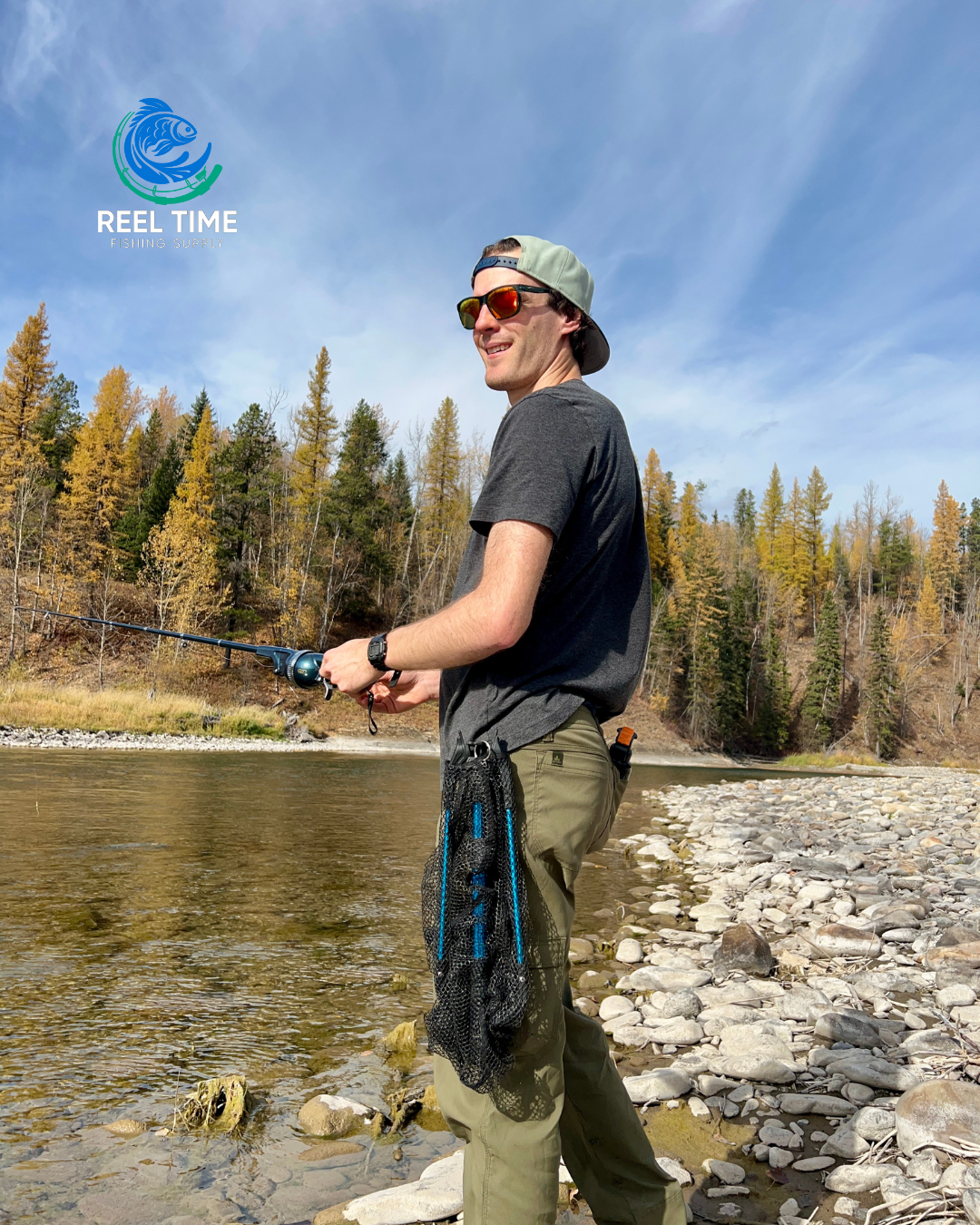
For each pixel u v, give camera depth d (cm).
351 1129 199
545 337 138
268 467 4816
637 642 129
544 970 112
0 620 3766
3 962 311
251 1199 166
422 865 564
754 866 603
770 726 6259
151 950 336
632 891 523
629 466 130
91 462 4534
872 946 369
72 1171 173
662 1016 286
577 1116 139
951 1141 177
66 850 550
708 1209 166
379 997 294
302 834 688
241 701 3559
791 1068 233
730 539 8862
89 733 2144
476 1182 110
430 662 118
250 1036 253
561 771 115
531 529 112
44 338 4447
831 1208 166
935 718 7362
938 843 667
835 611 6656
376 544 5081
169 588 3778
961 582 9362
